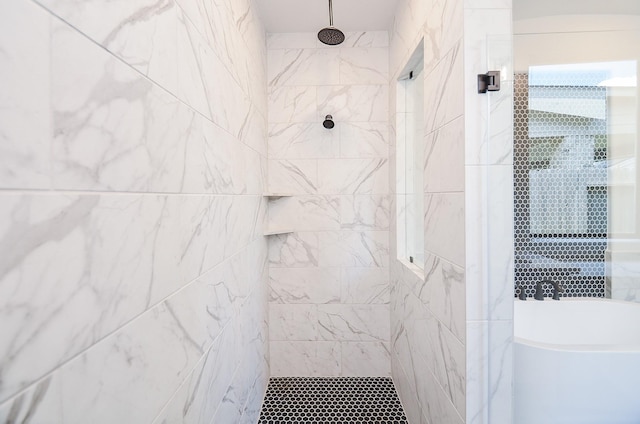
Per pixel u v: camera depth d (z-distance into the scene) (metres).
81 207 0.43
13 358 0.33
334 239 2.11
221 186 1.06
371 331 2.11
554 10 1.66
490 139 0.98
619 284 1.70
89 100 0.45
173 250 0.71
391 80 2.00
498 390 0.99
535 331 1.68
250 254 1.51
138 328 0.57
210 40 0.96
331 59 2.09
